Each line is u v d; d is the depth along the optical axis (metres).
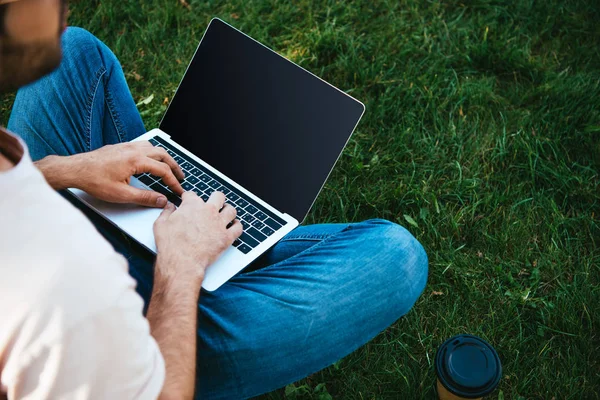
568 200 2.52
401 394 2.04
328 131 1.77
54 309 0.81
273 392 2.02
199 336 1.52
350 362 2.09
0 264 0.80
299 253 1.77
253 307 1.56
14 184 0.81
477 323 2.19
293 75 1.84
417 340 2.15
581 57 3.01
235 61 1.91
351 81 2.89
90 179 1.59
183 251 1.44
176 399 1.08
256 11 3.09
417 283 1.71
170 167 1.72
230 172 1.85
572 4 3.19
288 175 1.80
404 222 2.45
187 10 3.12
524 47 2.99
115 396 0.90
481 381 1.73
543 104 2.79
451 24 3.08
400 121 2.74
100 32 3.03
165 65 2.93
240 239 1.67
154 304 1.32
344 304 1.60
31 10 0.87
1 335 0.83
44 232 0.82
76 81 1.81
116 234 1.73
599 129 2.65
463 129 2.71
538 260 2.34
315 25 3.09
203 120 1.93
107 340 0.86
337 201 2.50
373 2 3.17
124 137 1.91
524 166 2.59
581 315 2.20
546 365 2.09
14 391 0.87
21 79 0.95
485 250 2.37
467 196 2.51
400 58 2.96
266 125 1.85
